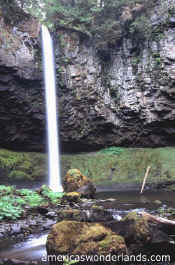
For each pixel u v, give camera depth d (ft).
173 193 43.01
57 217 22.80
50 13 69.05
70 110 68.13
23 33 61.72
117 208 29.19
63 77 67.31
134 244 14.32
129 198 38.17
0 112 61.26
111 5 69.82
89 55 70.64
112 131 71.15
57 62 67.36
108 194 44.06
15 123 63.98
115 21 69.41
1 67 57.57
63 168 64.13
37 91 63.72
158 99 66.33
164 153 63.67
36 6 74.13
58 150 68.08
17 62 59.36
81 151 72.28
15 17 61.26
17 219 22.09
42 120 65.16
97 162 64.54
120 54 71.72
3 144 65.10
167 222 15.81
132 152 66.49
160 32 66.03
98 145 71.67
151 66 66.80
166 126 67.67
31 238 18.31
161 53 65.46
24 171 59.57
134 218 15.26
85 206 29.53
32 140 67.31
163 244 14.33
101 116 69.82
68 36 69.00
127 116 70.23
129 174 59.16
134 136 70.38
